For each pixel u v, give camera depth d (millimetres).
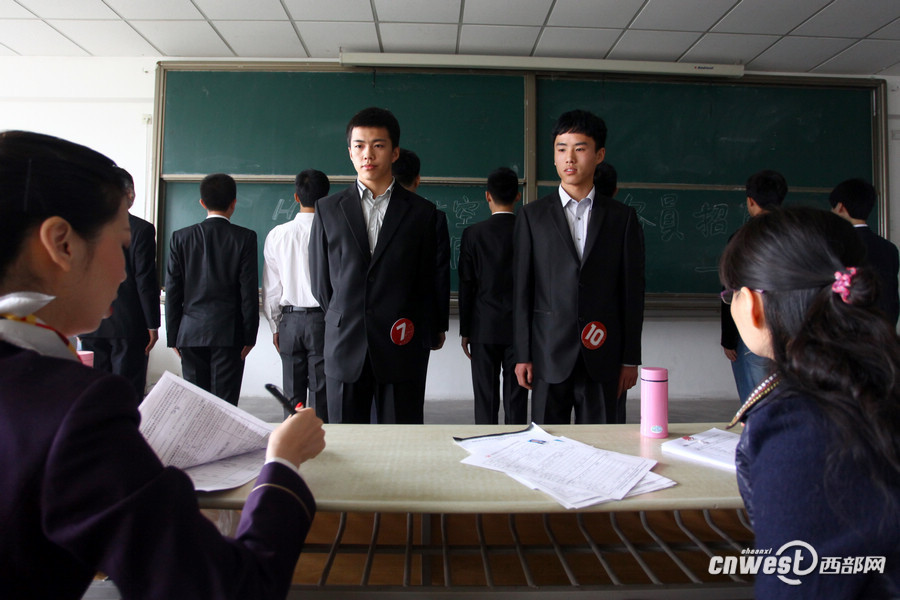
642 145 3809
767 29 3361
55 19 3293
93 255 470
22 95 3801
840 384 464
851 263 510
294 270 2387
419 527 1002
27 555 385
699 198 3840
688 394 4043
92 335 2377
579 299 1512
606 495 667
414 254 1600
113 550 376
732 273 577
